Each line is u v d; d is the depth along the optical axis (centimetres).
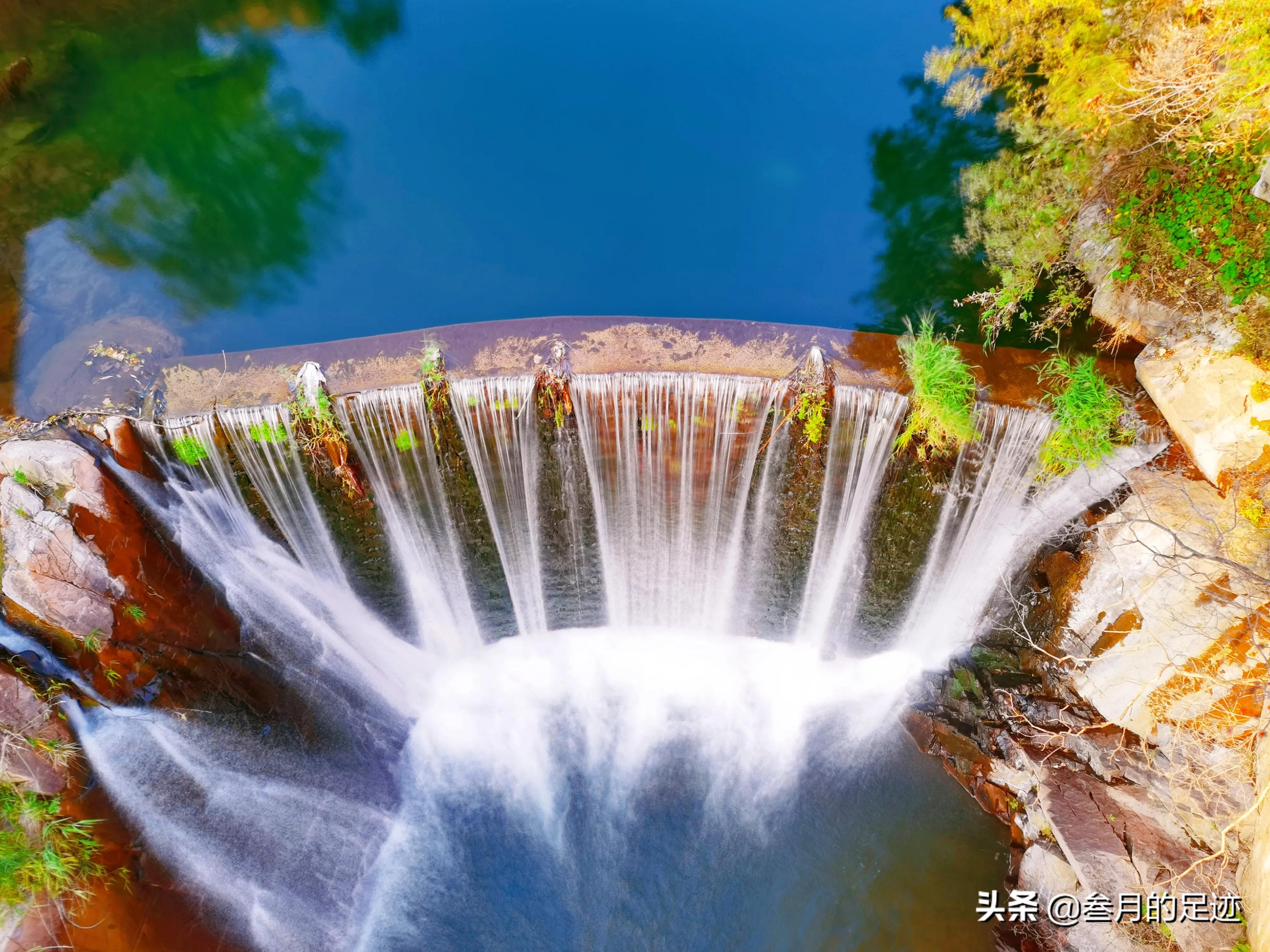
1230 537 758
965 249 1013
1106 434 829
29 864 677
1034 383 887
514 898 922
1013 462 880
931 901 905
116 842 750
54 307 991
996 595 1002
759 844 956
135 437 861
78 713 769
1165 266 859
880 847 949
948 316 962
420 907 909
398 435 894
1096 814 852
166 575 870
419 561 1013
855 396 867
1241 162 823
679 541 1027
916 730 1033
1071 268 957
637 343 910
